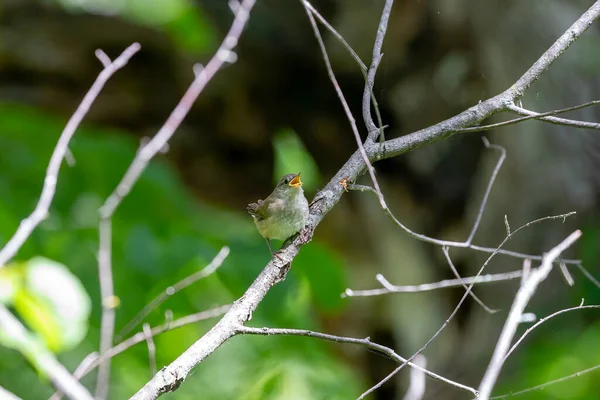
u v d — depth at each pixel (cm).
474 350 982
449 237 1084
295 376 896
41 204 368
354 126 411
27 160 915
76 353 909
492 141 964
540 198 873
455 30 927
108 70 493
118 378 896
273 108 1105
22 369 947
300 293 881
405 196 1108
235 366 974
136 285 785
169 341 920
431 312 1081
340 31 975
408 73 987
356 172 489
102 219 452
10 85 1078
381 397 1132
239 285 784
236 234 869
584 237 852
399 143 480
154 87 1105
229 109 1099
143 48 1089
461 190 1056
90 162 920
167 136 520
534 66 489
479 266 977
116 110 1104
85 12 1072
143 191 898
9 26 1061
